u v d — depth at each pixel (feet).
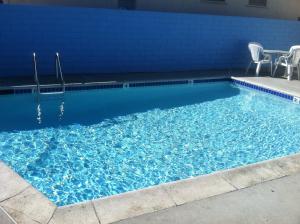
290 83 34.24
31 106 25.68
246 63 42.47
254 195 12.50
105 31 32.35
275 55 40.91
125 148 19.88
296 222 11.12
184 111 27.30
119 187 15.76
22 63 29.63
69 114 24.81
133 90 30.83
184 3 44.06
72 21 30.58
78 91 28.22
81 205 11.25
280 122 25.77
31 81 27.96
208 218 11.02
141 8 41.55
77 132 21.75
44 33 29.73
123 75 33.19
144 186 15.97
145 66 35.65
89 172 16.96
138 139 21.25
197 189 12.66
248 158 19.61
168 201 11.77
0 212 10.64
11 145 19.38
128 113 26.03
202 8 45.65
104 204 11.38
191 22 36.70
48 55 30.45
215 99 31.17
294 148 21.24
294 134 23.48
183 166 18.15
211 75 36.17
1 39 28.30
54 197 14.71
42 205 11.11
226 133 23.17
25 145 19.48
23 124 22.49
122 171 17.24
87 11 30.94
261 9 50.47
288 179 13.82
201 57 38.93
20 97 26.20
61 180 16.08
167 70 37.09
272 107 29.48
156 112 26.63
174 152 19.77
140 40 34.42
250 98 31.91
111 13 32.07
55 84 27.40
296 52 35.35
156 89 32.12
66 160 18.03
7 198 11.39
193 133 22.85
